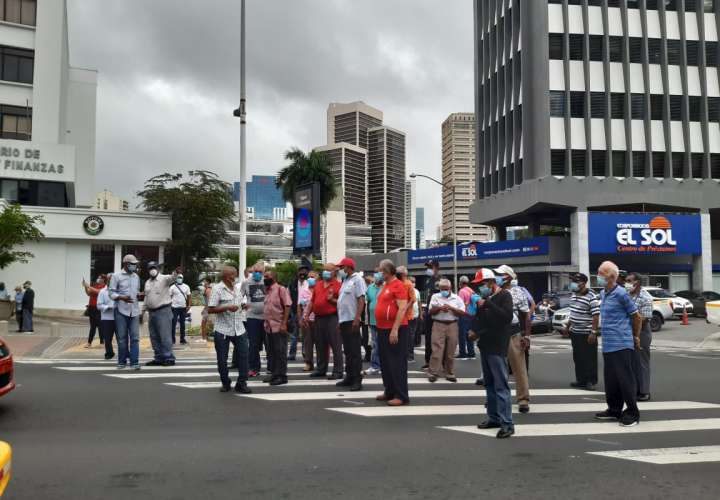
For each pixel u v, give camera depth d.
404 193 167.50
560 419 7.80
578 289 10.65
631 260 42.59
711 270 41.81
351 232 145.75
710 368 13.84
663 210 43.91
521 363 8.40
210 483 4.99
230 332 9.44
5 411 7.84
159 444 6.22
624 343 7.57
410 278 13.86
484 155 52.22
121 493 4.74
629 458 5.88
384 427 7.12
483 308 6.99
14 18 35.22
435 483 5.05
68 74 46.09
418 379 11.45
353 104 174.00
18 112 35.06
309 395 9.26
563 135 41.97
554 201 41.16
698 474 5.36
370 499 4.64
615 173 42.22
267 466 5.48
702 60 43.25
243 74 20.56
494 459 5.80
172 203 33.34
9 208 24.73
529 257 44.34
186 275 34.28
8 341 16.92
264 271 11.53
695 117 43.06
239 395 9.20
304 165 64.00
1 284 22.89
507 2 47.47
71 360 13.63
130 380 10.54
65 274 31.88
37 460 5.62
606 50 42.56
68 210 31.73
